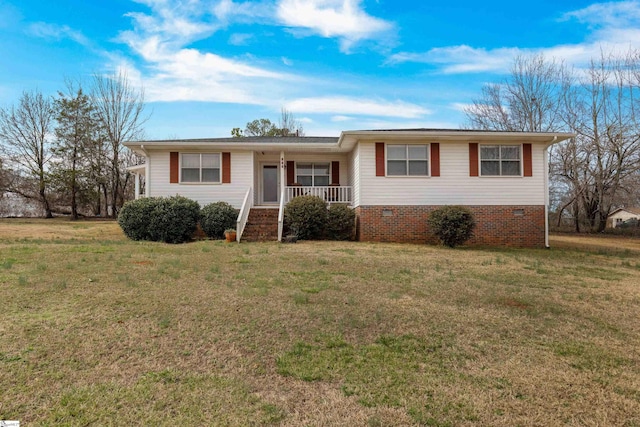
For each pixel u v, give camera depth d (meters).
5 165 26.45
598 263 9.61
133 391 2.80
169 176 14.62
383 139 13.25
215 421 2.47
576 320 4.70
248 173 14.88
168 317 4.33
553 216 26.81
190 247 10.38
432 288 6.16
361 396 2.82
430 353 3.62
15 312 4.29
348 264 8.11
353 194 14.90
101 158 27.27
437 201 13.30
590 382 3.10
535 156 13.50
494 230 13.35
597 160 23.16
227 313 4.55
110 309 4.53
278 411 2.61
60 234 13.69
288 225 13.29
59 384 2.86
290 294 5.46
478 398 2.82
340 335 4.00
